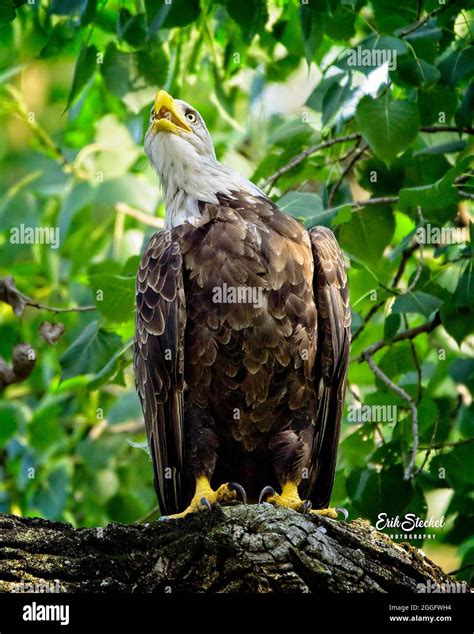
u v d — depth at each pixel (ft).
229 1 39.88
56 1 40.16
